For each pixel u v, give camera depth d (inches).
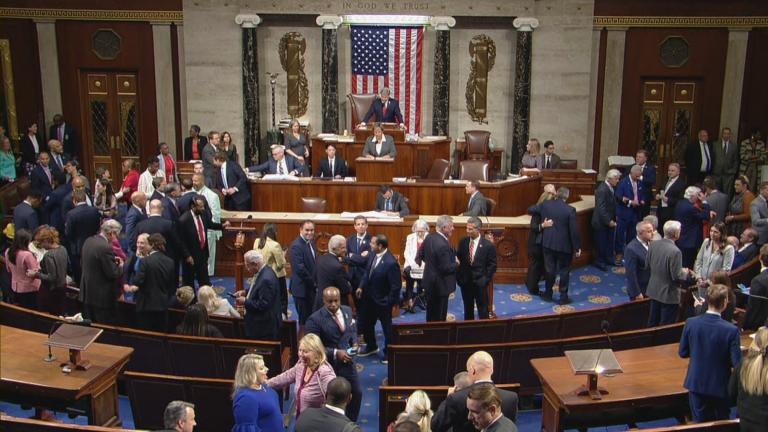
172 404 201.9
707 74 644.7
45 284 352.8
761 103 643.5
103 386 259.6
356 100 631.8
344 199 514.9
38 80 656.4
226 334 324.5
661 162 666.8
